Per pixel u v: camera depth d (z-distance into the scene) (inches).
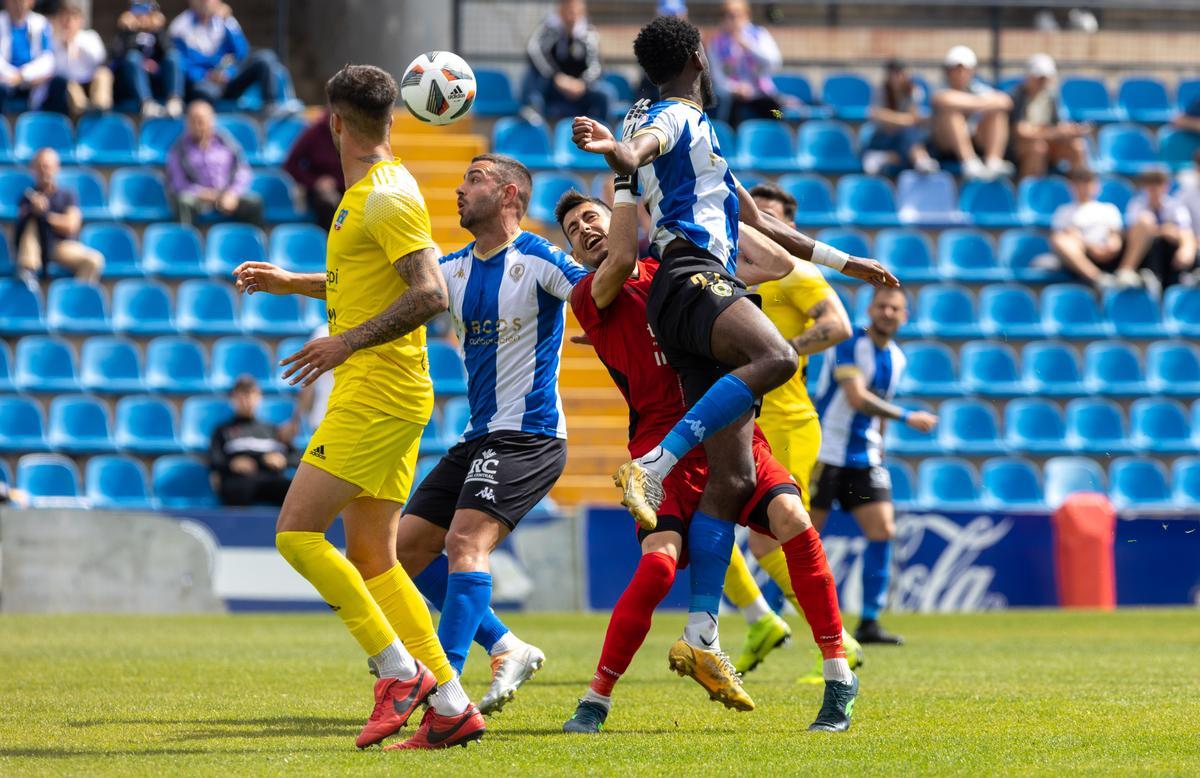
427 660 657.0
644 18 2746.1
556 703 807.7
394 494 660.1
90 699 803.4
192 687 870.4
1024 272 2332.7
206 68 2391.7
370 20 2444.6
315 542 619.8
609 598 1702.8
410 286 615.8
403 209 618.5
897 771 551.5
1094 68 2827.3
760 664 1080.2
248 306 2105.1
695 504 682.2
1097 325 2285.9
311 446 630.5
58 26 2338.8
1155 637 1354.6
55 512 1616.6
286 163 2191.2
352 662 1048.2
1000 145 2476.6
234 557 1644.9
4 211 2156.7
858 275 734.5
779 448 1023.0
